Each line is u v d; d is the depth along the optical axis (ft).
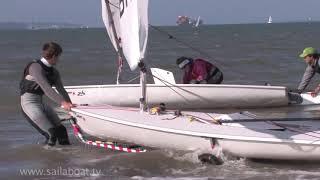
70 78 215.51
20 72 240.32
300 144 74.79
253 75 209.36
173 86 120.67
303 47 456.45
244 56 342.85
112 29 98.48
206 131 77.71
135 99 120.37
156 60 311.88
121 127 82.48
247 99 124.26
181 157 80.84
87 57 350.02
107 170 77.46
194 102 122.01
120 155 84.23
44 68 82.43
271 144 75.51
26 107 83.41
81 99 121.19
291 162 78.43
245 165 77.61
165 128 79.00
